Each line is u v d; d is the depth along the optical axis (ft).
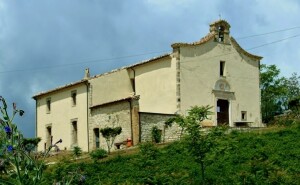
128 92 163.32
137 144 132.98
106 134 132.87
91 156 112.88
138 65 158.81
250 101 160.66
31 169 35.29
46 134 179.11
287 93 242.17
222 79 154.61
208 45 152.87
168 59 149.18
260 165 74.49
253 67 163.22
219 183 77.00
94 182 88.53
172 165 91.61
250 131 114.21
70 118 167.43
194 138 67.56
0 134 34.68
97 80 161.79
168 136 140.97
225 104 155.53
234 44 159.02
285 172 74.18
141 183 80.33
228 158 89.15
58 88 173.06
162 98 149.89
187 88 146.82
